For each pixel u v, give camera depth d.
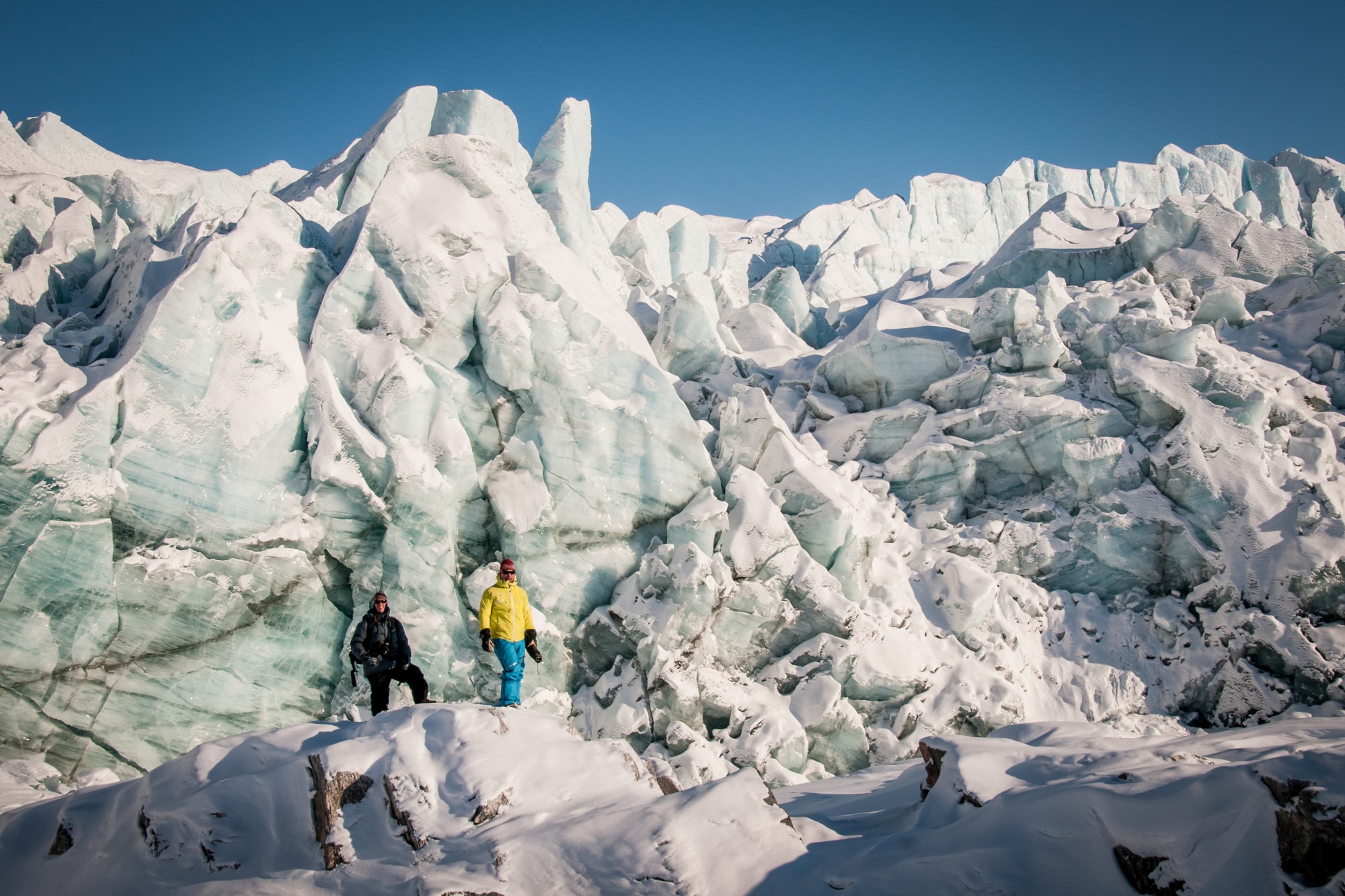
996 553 19.17
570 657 16.42
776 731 14.78
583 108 32.81
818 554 17.61
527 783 7.54
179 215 25.83
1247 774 5.89
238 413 14.98
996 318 22.34
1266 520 17.55
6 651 12.93
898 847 6.95
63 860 8.05
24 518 13.26
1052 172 72.31
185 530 14.41
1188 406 19.38
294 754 8.25
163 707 13.87
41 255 20.20
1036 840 6.45
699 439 17.92
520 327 17.23
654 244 38.56
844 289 48.03
